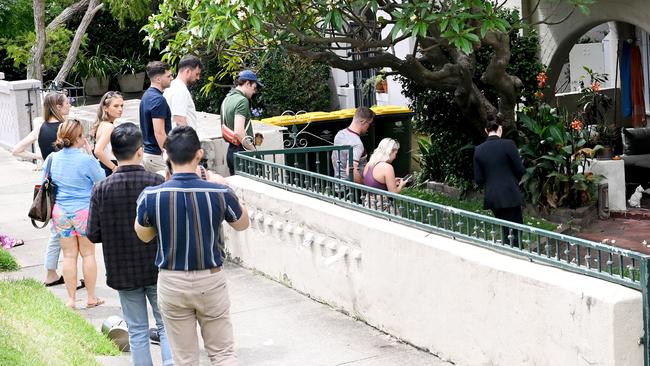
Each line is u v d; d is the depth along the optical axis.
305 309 12.30
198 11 15.62
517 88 18.38
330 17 15.81
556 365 8.84
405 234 10.81
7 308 11.06
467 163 20.77
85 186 12.16
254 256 14.06
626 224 18.28
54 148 13.70
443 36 14.73
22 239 15.98
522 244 10.48
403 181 13.37
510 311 9.32
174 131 8.65
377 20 17.02
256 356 10.81
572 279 8.79
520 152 18.61
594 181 18.50
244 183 14.25
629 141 21.77
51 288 13.29
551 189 18.52
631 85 26.03
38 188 12.32
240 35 17.17
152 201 8.55
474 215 10.12
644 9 20.75
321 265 12.43
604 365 8.33
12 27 31.08
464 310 9.94
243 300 12.82
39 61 29.45
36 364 9.16
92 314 12.19
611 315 8.22
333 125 21.30
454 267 10.01
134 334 9.70
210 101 30.88
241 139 15.15
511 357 9.38
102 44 36.72
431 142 22.16
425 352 10.62
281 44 17.12
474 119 19.28
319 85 30.72
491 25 14.77
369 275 11.43
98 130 13.61
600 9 21.88
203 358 10.81
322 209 12.27
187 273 8.55
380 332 11.36
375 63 17.81
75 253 12.29
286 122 20.66
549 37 23.28
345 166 14.53
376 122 22.55
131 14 31.33
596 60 28.52
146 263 9.53
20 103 24.83
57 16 32.81
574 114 23.36
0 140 26.47
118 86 37.66
